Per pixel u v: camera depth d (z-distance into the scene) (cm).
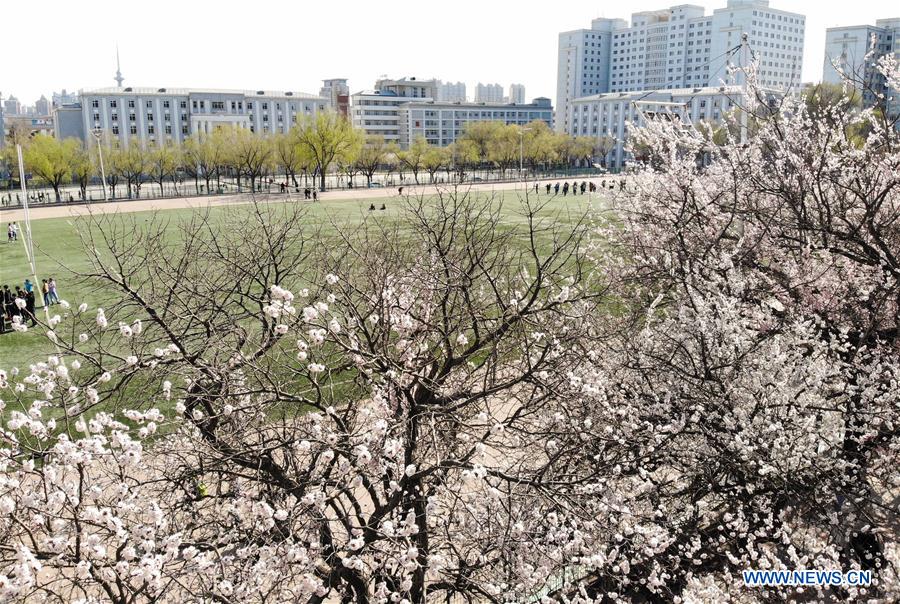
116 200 7712
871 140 1248
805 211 1187
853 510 943
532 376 884
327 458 773
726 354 976
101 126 13275
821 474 915
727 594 815
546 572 789
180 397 1011
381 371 867
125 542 656
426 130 17750
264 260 1412
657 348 1084
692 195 1312
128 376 806
